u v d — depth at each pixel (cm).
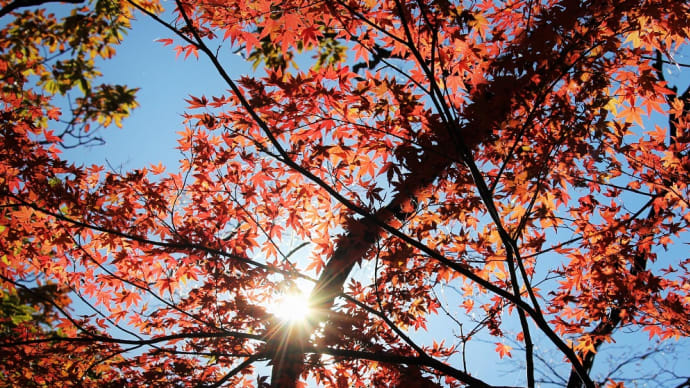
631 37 421
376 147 432
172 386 515
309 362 509
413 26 397
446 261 399
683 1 378
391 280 516
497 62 404
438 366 416
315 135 440
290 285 478
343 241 460
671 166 482
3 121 469
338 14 385
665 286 538
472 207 464
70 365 505
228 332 451
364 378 545
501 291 402
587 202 502
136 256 485
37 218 473
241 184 488
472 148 434
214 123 433
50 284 520
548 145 437
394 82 399
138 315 521
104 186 469
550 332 403
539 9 428
